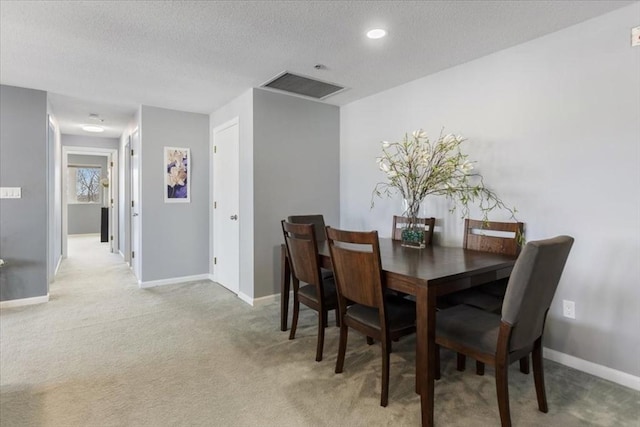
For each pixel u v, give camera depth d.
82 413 1.81
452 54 2.72
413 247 2.76
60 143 5.86
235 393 2.00
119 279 4.70
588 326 2.24
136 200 4.65
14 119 3.49
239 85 3.46
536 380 1.81
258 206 3.61
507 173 2.62
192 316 3.28
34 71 3.09
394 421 1.75
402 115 3.45
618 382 2.10
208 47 2.60
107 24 2.25
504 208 2.65
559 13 2.12
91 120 5.06
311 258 2.41
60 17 2.16
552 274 1.64
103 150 6.59
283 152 3.77
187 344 2.66
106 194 9.14
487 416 1.79
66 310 3.44
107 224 8.31
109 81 3.34
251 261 3.62
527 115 2.51
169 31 2.35
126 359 2.41
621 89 2.07
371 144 3.82
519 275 1.53
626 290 2.08
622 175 2.08
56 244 5.18
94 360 2.39
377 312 2.06
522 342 1.63
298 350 2.56
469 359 2.44
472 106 2.84
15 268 3.53
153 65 2.94
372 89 3.58
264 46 2.58
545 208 2.42
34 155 3.60
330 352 2.53
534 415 1.79
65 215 6.20
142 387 2.06
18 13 2.11
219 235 4.41
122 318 3.22
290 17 2.17
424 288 1.68
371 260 1.86
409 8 2.07
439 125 3.10
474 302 2.29
